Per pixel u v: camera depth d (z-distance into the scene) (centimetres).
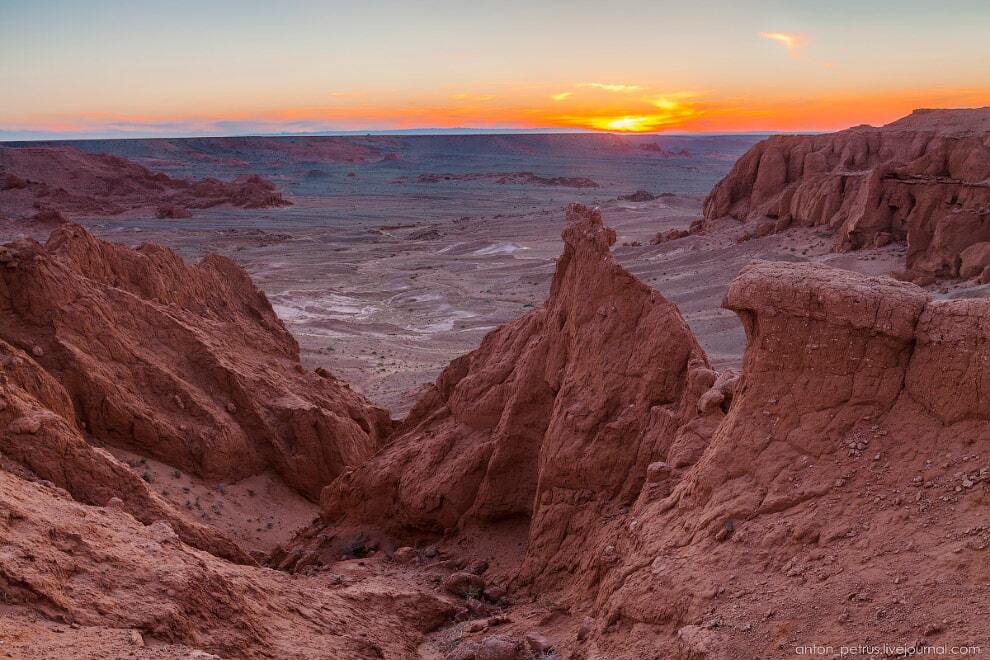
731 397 1592
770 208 9250
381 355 6394
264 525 2798
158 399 2962
